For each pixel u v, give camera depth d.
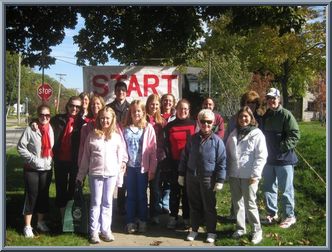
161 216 7.61
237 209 6.39
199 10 11.14
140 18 10.98
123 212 7.61
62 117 6.91
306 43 18.48
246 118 6.27
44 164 6.36
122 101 7.47
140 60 12.25
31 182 6.30
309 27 18.06
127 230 6.70
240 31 11.79
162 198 7.71
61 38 10.98
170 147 6.82
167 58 12.12
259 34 17.77
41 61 11.06
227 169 6.38
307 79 25.53
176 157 6.77
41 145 6.33
